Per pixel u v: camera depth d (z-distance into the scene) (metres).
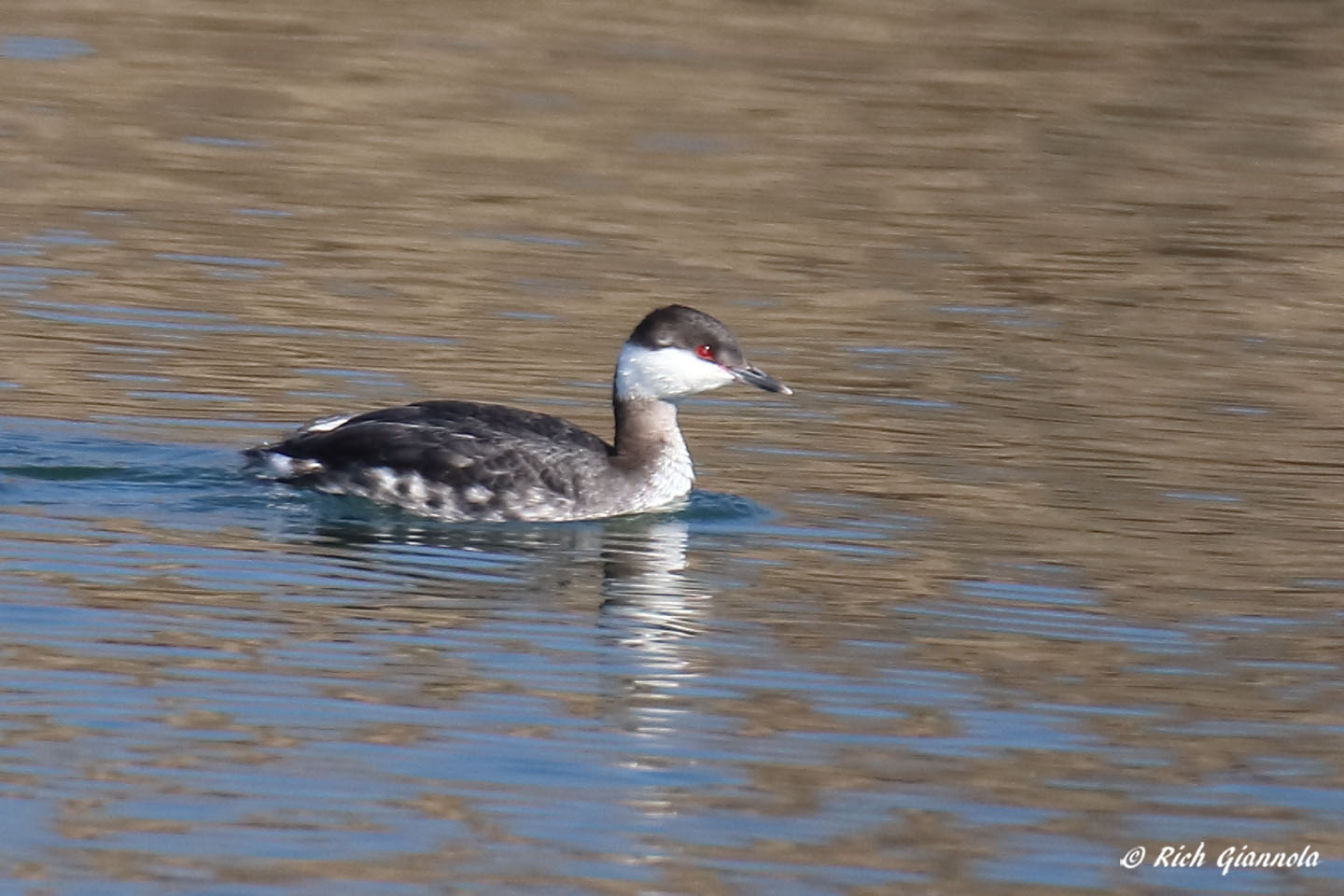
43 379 18.47
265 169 26.38
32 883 10.04
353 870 10.33
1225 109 30.98
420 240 24.02
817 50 32.66
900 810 11.30
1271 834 11.20
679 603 14.30
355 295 21.91
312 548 15.07
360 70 30.70
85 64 30.11
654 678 12.95
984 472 17.50
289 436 16.77
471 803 11.12
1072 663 13.51
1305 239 25.83
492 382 19.39
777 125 29.23
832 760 11.90
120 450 16.80
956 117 30.00
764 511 16.44
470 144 27.89
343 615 13.73
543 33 32.94
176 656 12.85
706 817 11.10
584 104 29.77
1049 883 10.55
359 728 11.98
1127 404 19.59
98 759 11.40
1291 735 12.48
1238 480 17.50
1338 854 11.01
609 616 13.98
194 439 17.23
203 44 31.50
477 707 12.38
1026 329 21.95
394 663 12.97
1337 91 31.95
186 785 11.16
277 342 20.14
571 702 12.52
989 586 14.84
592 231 24.72
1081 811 11.40
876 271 23.78
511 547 15.38
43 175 25.44
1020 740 12.27
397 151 27.42
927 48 33.06
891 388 19.80
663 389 16.33
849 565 15.22
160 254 22.84
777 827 11.02
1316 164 28.92
